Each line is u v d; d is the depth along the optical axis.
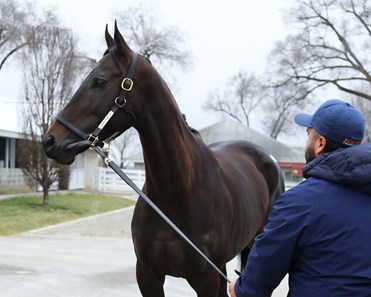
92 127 3.00
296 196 2.00
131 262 8.27
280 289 6.42
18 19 31.42
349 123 2.03
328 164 2.00
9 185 20.88
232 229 3.67
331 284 1.94
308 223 1.96
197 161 3.41
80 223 13.91
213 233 3.38
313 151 2.15
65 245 10.20
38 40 16.83
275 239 2.00
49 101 16.33
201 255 2.97
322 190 1.98
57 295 5.89
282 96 41.28
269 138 36.72
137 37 35.91
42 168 16.67
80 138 2.99
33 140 16.56
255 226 4.25
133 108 3.08
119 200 21.31
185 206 3.26
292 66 31.92
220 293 3.74
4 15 31.38
